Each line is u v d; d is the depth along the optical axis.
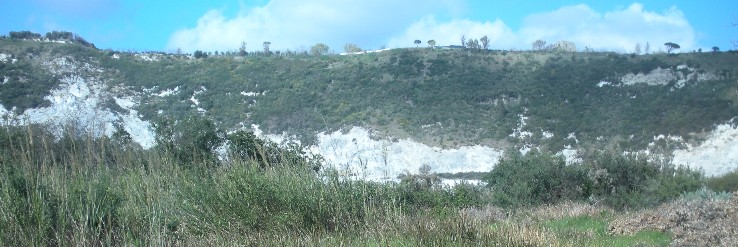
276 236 9.20
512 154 21.45
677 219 10.85
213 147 13.94
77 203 8.32
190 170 10.84
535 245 8.56
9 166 8.40
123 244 7.93
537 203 18.97
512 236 8.69
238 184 9.83
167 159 10.52
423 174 18.03
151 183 9.21
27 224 7.85
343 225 9.77
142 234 8.19
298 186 9.99
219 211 9.70
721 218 9.92
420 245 8.39
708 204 10.59
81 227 7.69
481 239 8.56
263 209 9.71
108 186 9.01
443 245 8.35
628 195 18.86
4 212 7.84
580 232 11.05
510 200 18.70
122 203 8.81
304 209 9.75
